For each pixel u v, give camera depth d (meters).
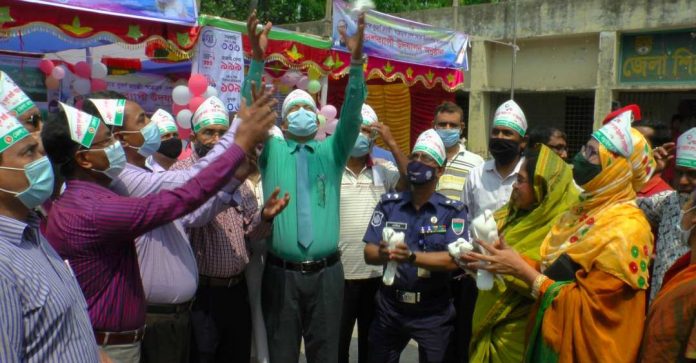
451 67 8.23
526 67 13.66
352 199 4.22
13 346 1.59
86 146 2.39
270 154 3.71
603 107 12.41
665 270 2.73
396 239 3.33
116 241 2.35
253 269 4.08
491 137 4.14
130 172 2.84
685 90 11.76
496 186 4.16
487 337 3.24
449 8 14.16
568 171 3.16
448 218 3.61
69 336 1.80
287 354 3.62
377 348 3.73
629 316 2.55
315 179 3.67
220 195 2.96
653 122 3.94
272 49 6.09
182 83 7.90
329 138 3.77
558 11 12.75
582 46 12.91
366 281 4.26
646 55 12.14
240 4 15.30
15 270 1.65
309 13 16.78
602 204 2.73
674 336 2.23
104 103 2.82
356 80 3.49
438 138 3.65
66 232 2.31
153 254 2.99
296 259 3.59
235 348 3.88
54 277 1.81
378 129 4.28
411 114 9.20
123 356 2.52
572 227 2.80
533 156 3.19
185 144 5.52
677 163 2.67
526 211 3.23
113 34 4.84
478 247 2.98
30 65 6.86
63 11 4.55
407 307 3.59
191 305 3.46
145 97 7.89
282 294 3.60
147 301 3.02
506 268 2.82
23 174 1.81
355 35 3.48
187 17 5.21
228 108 5.62
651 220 2.97
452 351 3.62
